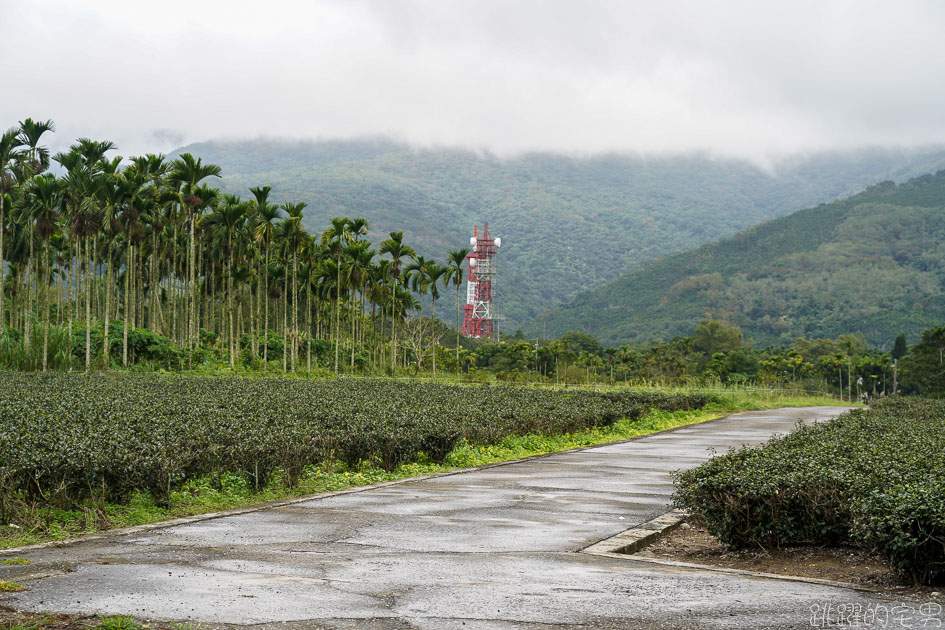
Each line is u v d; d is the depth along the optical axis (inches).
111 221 2215.8
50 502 469.7
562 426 1074.1
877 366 4901.6
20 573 338.6
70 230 2384.4
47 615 274.5
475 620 278.7
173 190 2559.1
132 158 2600.9
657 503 567.5
